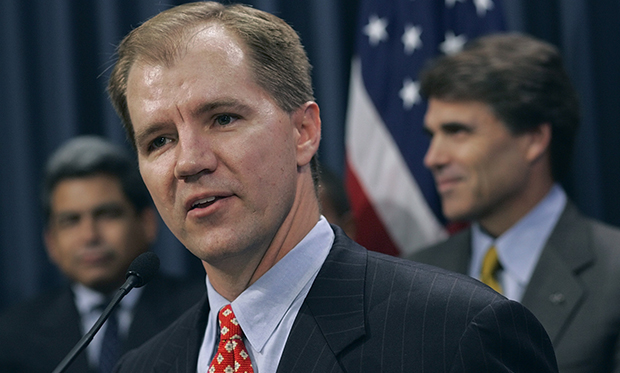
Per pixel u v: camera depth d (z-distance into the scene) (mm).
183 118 1034
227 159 1023
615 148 3148
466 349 962
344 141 3234
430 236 2922
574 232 2016
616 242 1962
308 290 1103
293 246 1118
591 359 1806
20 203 3324
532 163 2115
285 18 3277
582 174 3109
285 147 1072
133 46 1116
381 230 2932
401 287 1062
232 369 1087
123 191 2549
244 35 1080
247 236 1035
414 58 3002
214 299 1179
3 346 2471
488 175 2107
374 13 3076
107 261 2506
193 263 3312
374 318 1037
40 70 3361
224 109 1032
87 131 3387
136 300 2518
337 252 1131
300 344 1042
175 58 1058
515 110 2090
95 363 2434
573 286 1904
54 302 2588
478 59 2143
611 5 3180
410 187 2945
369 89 3016
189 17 1106
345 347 1018
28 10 3369
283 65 1103
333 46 3221
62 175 2537
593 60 3172
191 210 1041
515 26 3174
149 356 1268
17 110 3328
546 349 1051
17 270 3340
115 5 3324
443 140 2168
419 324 1005
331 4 3229
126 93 1116
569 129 2158
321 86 3229
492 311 988
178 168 1018
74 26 3389
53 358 2420
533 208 2105
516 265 2061
